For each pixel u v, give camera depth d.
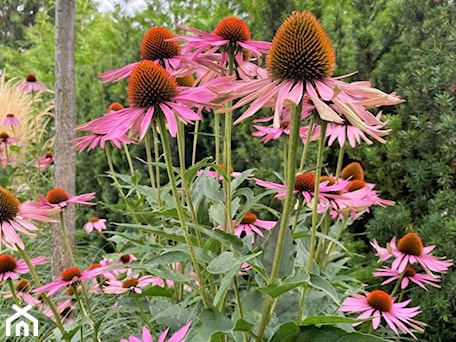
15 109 6.38
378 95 1.46
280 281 1.39
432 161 3.43
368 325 3.03
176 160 5.00
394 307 2.39
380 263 3.29
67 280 2.20
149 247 1.99
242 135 4.43
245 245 1.62
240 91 1.51
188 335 1.52
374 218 3.67
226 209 1.96
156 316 1.98
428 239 3.22
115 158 5.13
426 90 3.45
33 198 5.34
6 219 2.07
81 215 5.66
